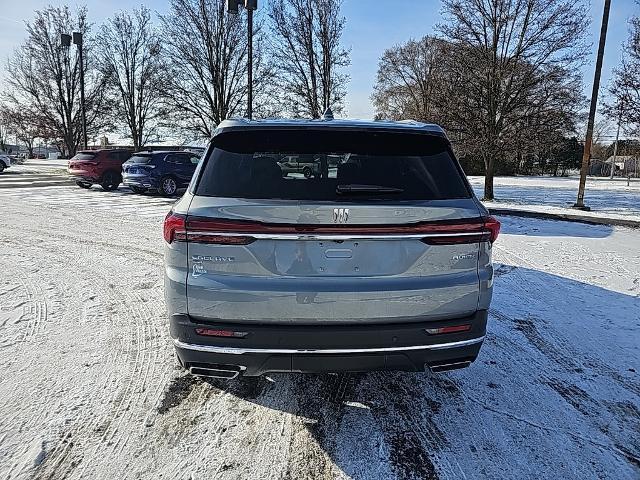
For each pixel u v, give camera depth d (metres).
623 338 4.15
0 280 5.73
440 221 2.49
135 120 31.88
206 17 23.78
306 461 2.51
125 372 3.43
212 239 2.43
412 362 2.57
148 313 4.63
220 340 2.47
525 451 2.60
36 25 33.66
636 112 12.73
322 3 23.16
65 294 5.20
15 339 3.96
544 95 15.12
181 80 25.08
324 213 2.39
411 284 2.49
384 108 50.28
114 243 7.94
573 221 11.10
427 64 43.75
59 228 9.36
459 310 2.58
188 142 26.09
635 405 3.08
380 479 2.38
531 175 45.38
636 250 7.75
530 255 7.32
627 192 21.27
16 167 34.53
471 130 15.77
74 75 34.69
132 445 2.61
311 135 2.72
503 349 3.91
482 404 3.09
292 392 3.23
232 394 3.18
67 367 3.49
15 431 2.70
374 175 2.63
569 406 3.06
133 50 31.11
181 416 2.91
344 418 2.92
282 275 2.44
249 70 15.23
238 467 2.45
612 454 2.59
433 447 2.64
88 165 17.47
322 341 2.45
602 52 12.48
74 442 2.62
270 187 2.52
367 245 2.47
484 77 15.39
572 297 5.25
